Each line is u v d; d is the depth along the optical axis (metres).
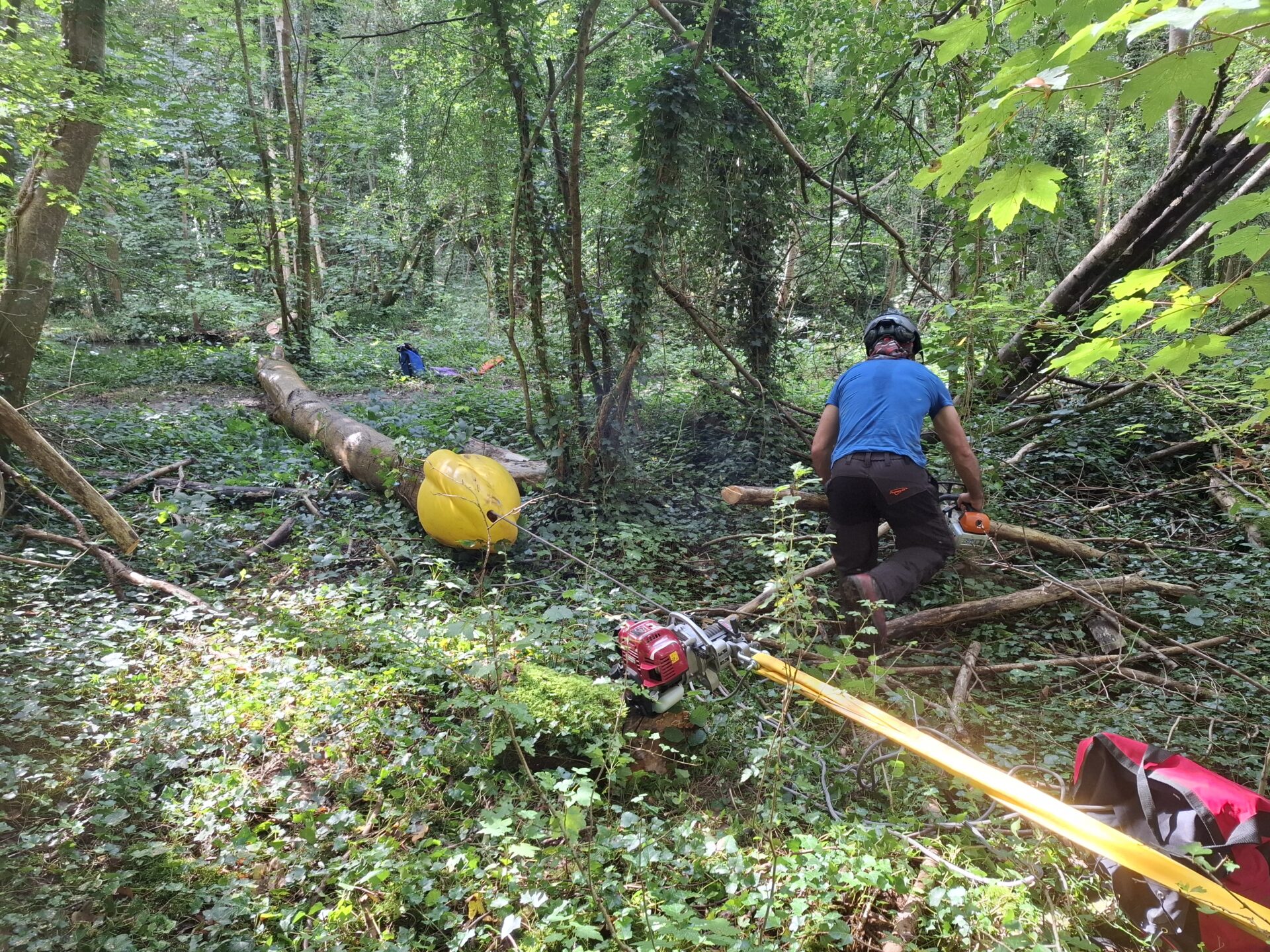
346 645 3.87
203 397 11.14
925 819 2.70
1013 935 2.02
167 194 16.58
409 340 17.19
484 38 5.79
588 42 5.44
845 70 6.62
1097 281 6.73
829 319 9.59
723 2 5.56
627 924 2.18
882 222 7.42
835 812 2.71
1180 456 6.18
